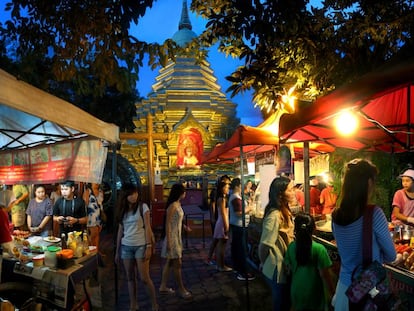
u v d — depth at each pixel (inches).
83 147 205.5
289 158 207.5
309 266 136.2
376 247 99.9
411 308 119.1
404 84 87.0
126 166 636.1
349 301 99.9
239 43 269.1
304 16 242.2
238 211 269.1
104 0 215.2
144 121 772.0
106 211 583.5
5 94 106.9
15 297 161.6
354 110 122.6
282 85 251.1
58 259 156.6
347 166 107.1
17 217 310.3
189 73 829.8
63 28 233.8
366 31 250.8
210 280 264.4
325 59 276.2
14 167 234.2
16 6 230.5
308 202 200.5
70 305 152.1
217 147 346.3
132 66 236.5
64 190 250.7
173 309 208.8
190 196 585.6
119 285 258.1
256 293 232.2
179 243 229.5
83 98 854.5
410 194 212.5
